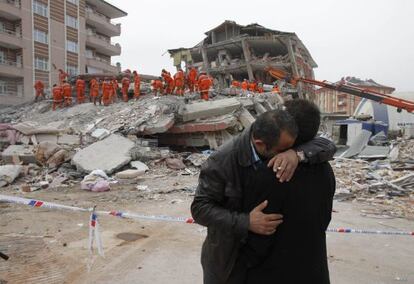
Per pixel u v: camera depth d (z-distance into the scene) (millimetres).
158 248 5473
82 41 48688
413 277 4492
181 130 18188
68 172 13281
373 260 5051
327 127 32344
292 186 1994
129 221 7031
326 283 2152
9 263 4793
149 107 19016
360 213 8039
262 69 45375
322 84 21594
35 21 42094
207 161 2178
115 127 17797
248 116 17922
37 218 7207
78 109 23219
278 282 2070
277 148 1992
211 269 2186
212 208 2078
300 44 48344
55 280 4324
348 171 12789
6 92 40500
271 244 2057
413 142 18984
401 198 9570
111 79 26812
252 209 2047
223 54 46938
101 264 4816
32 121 22875
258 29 46125
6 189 11094
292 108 2146
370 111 25953
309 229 2057
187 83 23297
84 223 6852
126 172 12555
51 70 44000
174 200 9234
